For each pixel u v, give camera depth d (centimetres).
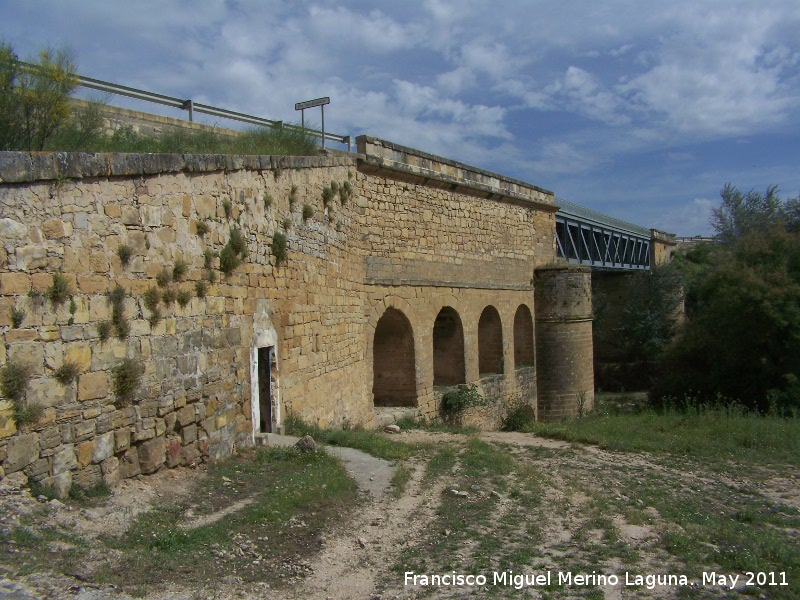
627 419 2067
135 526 644
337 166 1513
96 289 704
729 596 636
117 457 736
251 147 1296
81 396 676
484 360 2491
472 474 1155
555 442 1694
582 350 2730
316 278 1370
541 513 923
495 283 2416
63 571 508
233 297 1005
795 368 2481
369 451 1231
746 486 1216
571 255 3741
